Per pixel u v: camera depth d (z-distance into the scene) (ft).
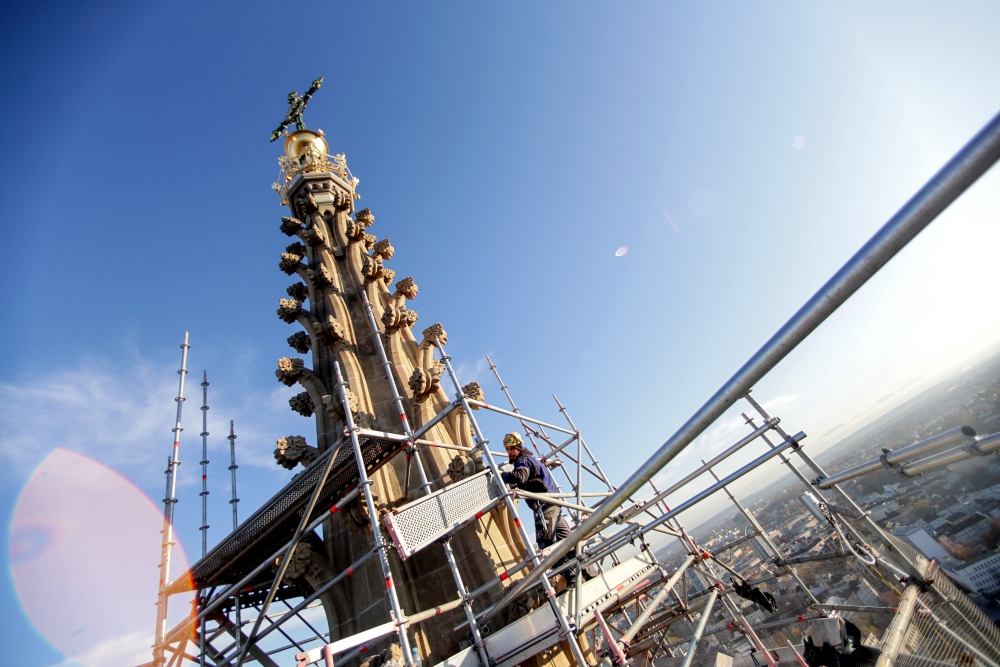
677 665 34.30
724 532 142.41
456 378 24.44
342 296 43.93
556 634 18.24
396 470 31.96
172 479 31.32
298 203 53.88
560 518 24.86
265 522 27.48
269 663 30.17
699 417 8.12
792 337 6.26
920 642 13.87
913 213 4.72
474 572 28.14
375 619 27.63
